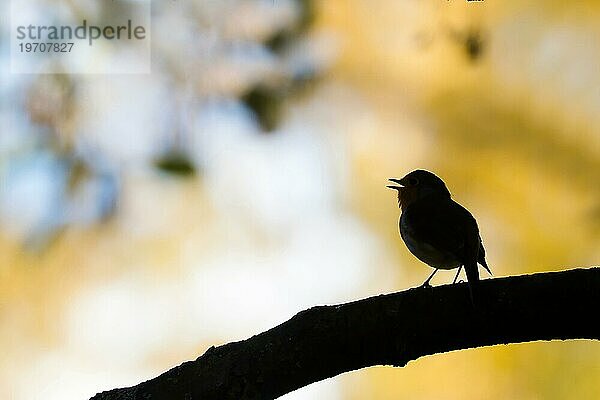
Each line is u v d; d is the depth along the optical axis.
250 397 5.91
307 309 6.14
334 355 5.98
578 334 5.98
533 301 5.95
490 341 6.05
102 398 5.96
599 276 5.95
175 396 5.91
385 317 6.01
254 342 6.04
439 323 5.98
